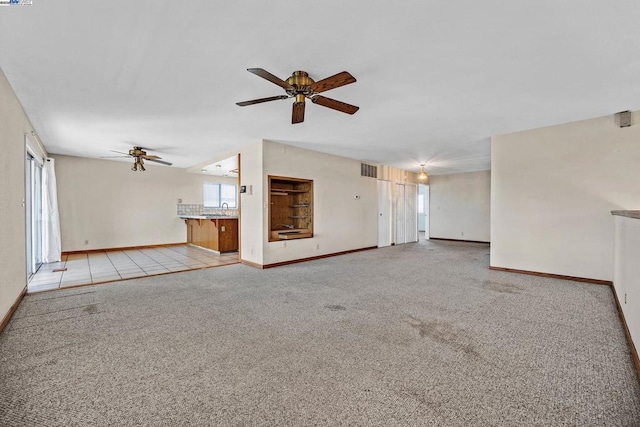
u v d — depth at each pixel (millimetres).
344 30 2023
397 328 2586
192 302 3301
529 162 4523
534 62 2480
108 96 3164
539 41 2166
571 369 1924
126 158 6953
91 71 2607
